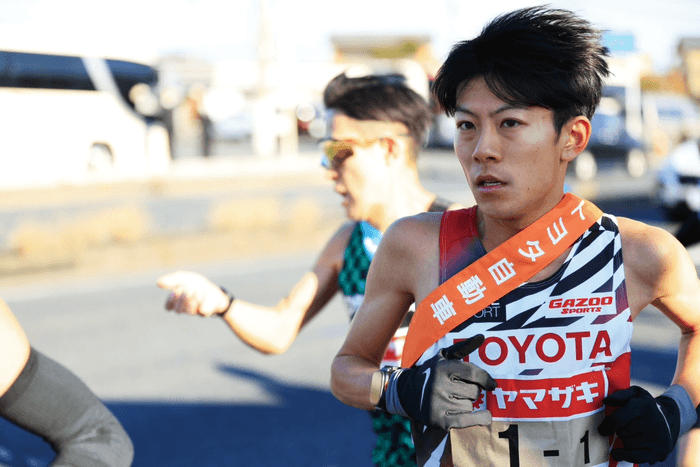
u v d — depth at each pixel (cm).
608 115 2606
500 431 151
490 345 151
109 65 2166
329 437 538
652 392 571
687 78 2831
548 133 143
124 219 1602
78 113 2125
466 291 153
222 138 3562
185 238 1588
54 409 133
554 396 149
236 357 748
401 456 227
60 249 1460
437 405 145
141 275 1244
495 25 144
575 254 150
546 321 150
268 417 579
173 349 786
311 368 702
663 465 294
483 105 142
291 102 2902
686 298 159
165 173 2323
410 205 249
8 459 481
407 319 230
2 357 129
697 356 169
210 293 249
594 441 151
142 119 2230
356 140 240
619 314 151
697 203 1372
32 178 2072
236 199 1911
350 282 252
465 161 149
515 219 151
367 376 164
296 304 261
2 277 1255
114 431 138
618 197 1997
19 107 2056
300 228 1692
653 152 2677
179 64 2698
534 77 138
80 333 866
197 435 547
